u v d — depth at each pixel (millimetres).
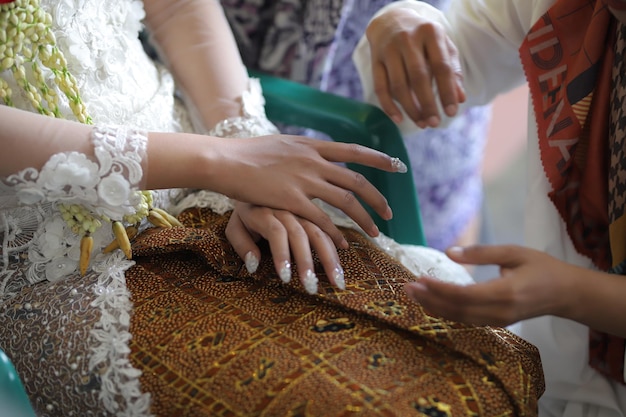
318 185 772
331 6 1213
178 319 711
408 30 991
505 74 1116
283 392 635
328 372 646
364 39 1115
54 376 714
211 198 878
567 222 935
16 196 734
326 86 1374
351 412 616
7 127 687
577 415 944
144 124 856
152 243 768
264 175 768
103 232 791
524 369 693
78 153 701
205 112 944
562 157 892
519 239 1871
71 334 714
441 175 1464
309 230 750
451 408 628
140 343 698
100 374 690
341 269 735
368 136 1028
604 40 832
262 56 1327
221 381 655
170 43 985
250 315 710
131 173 722
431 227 1535
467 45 1063
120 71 842
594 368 949
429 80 967
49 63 754
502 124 2104
